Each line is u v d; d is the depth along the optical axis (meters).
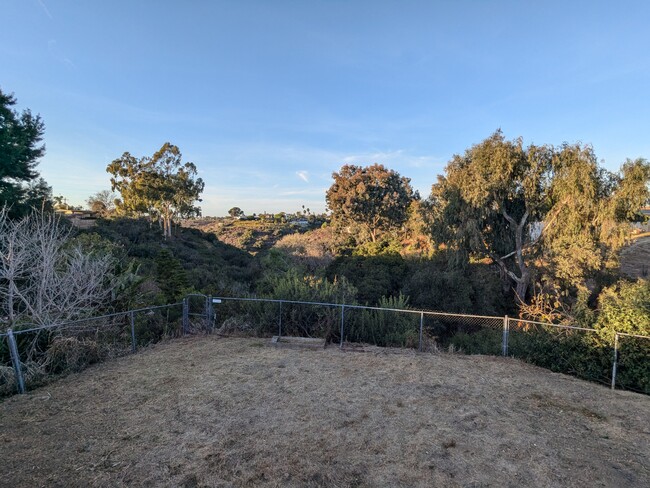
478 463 3.75
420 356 7.70
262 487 3.33
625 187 17.64
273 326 9.34
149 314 9.40
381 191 52.66
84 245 11.34
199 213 54.22
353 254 34.31
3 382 5.77
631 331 6.45
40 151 18.77
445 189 22.80
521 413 5.03
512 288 22.47
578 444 4.21
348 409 5.00
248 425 4.50
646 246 32.62
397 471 3.59
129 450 3.93
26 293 7.80
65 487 3.30
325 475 3.51
